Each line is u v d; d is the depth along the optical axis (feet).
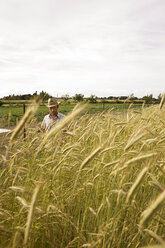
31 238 6.67
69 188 8.41
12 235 5.74
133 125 12.39
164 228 7.11
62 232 7.47
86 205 8.03
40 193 7.67
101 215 7.47
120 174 7.61
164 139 8.54
